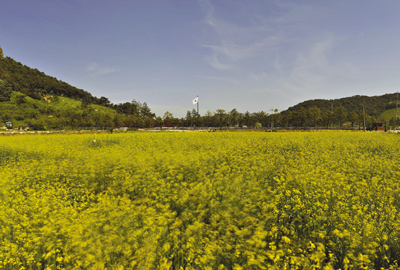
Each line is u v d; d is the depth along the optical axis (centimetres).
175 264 325
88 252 293
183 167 716
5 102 11312
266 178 668
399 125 8575
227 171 684
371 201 482
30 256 331
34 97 13662
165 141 2017
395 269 298
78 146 1783
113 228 325
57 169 812
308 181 543
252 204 408
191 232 333
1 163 1218
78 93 17512
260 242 292
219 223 358
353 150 1242
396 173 672
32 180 753
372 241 315
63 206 491
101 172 733
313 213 399
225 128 8225
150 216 372
